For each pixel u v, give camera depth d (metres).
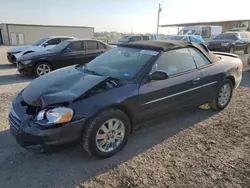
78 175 2.62
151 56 3.42
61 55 7.96
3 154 2.99
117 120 2.94
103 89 2.86
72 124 2.58
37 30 41.53
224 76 4.35
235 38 14.39
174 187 2.43
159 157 2.98
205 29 17.89
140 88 3.09
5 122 3.94
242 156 3.01
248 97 5.60
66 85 3.01
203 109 4.71
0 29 41.16
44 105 2.61
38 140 2.50
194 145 3.29
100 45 8.84
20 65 7.68
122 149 3.12
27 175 2.60
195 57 3.99
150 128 3.82
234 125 3.97
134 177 2.59
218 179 2.55
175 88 3.51
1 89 6.18
